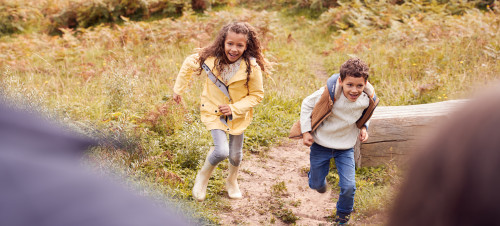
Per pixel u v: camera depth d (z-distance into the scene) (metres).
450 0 13.84
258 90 3.68
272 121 6.12
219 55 3.57
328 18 13.02
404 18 12.62
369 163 4.74
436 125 0.42
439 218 0.40
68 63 9.34
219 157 3.64
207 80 3.73
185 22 11.47
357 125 3.53
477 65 7.73
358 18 12.55
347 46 10.46
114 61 7.81
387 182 4.37
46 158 0.35
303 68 9.14
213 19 11.80
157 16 16.12
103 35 11.57
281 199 4.20
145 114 5.53
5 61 8.98
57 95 6.57
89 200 0.34
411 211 0.42
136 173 3.62
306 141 3.46
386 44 10.21
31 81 7.30
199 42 10.24
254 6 16.72
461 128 0.40
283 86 7.43
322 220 3.91
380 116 4.71
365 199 3.96
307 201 4.24
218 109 3.69
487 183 0.38
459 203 0.39
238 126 3.75
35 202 0.32
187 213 3.32
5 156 0.33
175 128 5.30
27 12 15.91
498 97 0.39
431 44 9.30
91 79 7.86
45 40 12.33
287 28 13.61
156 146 4.67
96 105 6.04
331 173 4.75
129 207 0.35
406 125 4.62
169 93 6.83
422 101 6.76
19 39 13.64
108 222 0.34
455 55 8.44
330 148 3.53
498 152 0.38
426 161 0.41
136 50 9.95
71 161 0.36
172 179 4.12
